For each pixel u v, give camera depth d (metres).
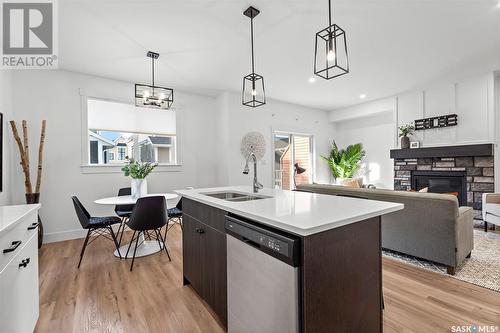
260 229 1.18
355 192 2.90
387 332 1.51
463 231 2.40
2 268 1.08
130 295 2.01
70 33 2.61
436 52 3.26
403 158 5.16
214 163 5.11
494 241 3.16
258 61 3.45
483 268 2.40
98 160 3.94
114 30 2.58
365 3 2.24
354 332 1.21
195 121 4.86
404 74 4.08
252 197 2.10
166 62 3.41
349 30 2.69
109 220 2.81
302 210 1.29
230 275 1.45
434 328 1.55
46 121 3.42
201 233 1.87
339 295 1.14
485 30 2.73
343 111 6.36
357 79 4.29
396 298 1.90
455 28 2.68
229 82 4.27
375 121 6.14
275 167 5.85
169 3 2.18
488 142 4.08
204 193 2.22
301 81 4.34
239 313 1.37
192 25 2.53
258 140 5.14
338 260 1.13
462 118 4.38
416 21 2.54
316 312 1.04
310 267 1.02
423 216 2.42
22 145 3.12
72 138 3.60
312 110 6.39
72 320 1.68
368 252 1.28
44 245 3.25
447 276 2.25
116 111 4.03
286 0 2.17
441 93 4.62
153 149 4.46
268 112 5.49
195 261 1.98
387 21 2.53
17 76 3.24
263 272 1.18
